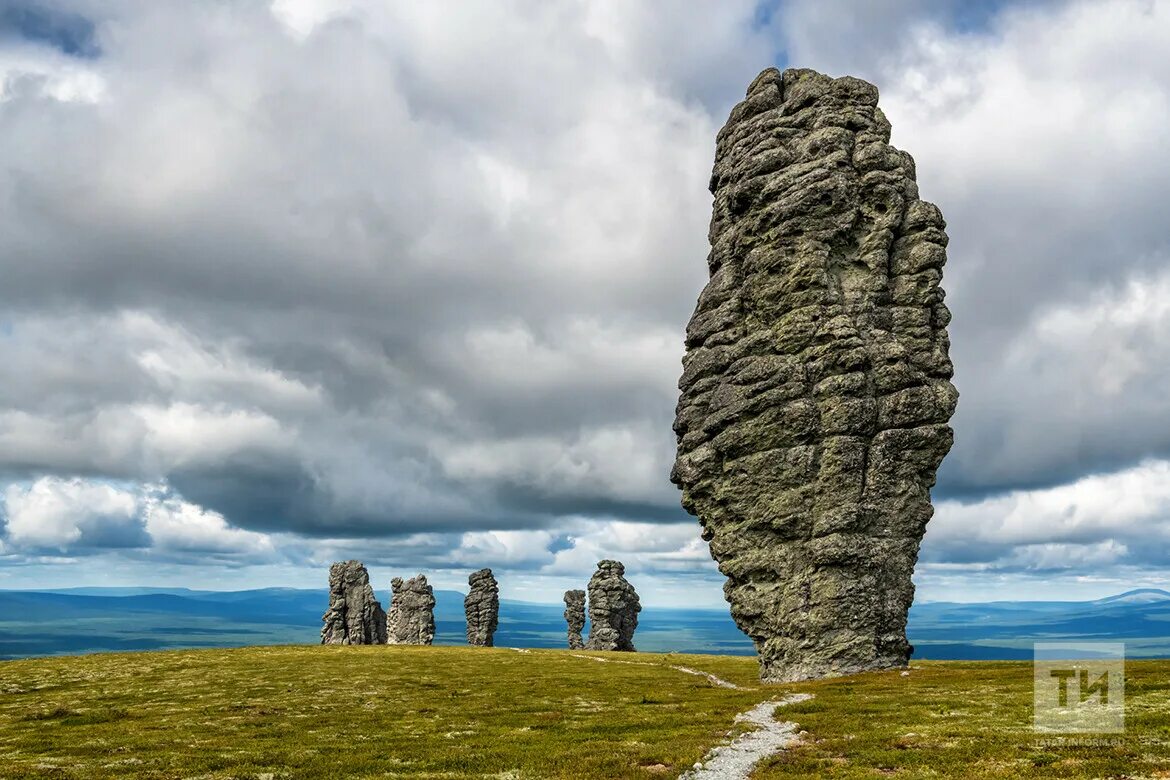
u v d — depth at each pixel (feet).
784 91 324.39
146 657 401.70
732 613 292.20
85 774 130.72
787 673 267.80
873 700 192.13
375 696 246.06
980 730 141.90
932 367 286.46
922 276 292.81
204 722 196.34
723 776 119.03
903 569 272.51
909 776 110.01
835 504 272.10
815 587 268.82
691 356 318.65
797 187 298.56
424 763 135.54
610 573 641.40
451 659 393.09
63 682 294.25
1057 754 118.01
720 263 325.01
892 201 295.69
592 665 363.56
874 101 311.88
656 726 172.04
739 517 289.12
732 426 293.43
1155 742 122.31
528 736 164.96
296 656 401.90
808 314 287.89
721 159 333.62
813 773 116.88
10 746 162.40
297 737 170.50
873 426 278.87
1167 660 235.61
